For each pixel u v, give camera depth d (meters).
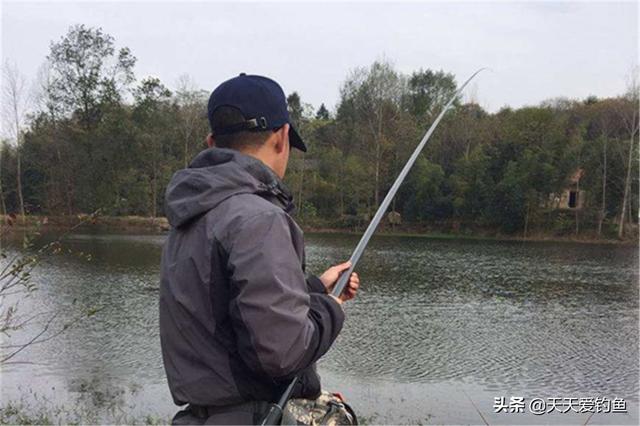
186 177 1.63
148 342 10.62
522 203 33.31
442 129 39.25
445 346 10.86
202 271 1.53
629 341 11.37
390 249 26.78
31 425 6.50
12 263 4.95
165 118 37.69
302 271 1.55
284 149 1.79
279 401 1.57
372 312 13.59
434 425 7.05
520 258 24.02
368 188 37.91
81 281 16.98
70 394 7.86
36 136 35.56
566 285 17.69
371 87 41.56
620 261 23.53
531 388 8.61
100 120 37.12
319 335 1.55
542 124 34.84
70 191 35.34
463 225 35.47
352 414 1.97
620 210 33.22
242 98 1.72
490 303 14.91
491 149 36.03
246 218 1.51
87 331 11.21
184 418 1.65
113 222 34.31
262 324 1.43
